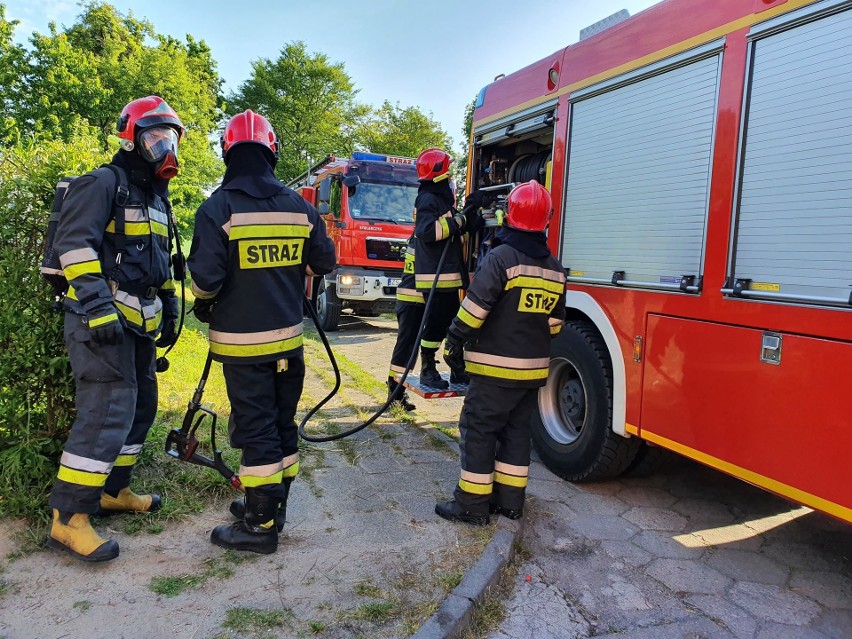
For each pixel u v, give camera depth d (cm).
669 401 314
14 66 1950
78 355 251
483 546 293
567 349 401
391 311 1054
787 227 253
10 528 275
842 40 233
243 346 261
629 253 347
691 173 304
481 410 310
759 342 263
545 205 309
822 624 255
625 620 253
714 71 292
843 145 232
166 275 286
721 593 276
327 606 239
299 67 4309
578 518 348
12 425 302
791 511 366
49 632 212
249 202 259
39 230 296
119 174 256
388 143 4112
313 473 380
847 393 228
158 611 229
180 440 300
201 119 2508
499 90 492
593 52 383
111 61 2114
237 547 275
